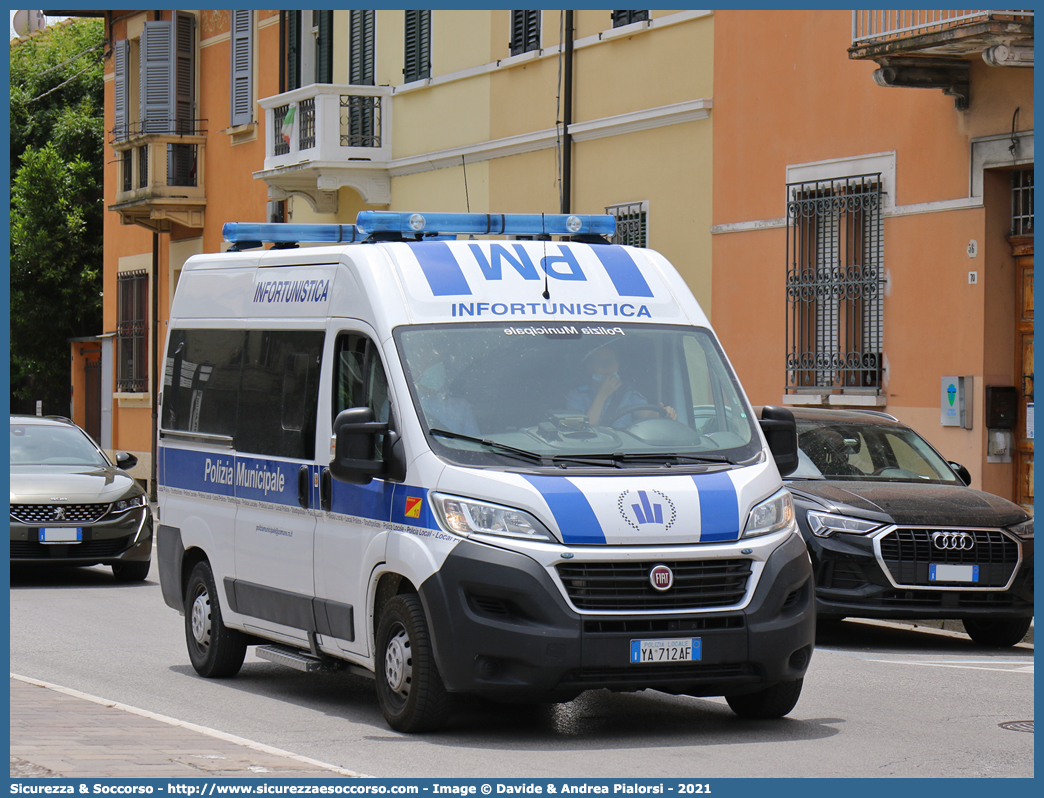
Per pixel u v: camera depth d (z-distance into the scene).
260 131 38.09
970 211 19.78
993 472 19.59
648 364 10.69
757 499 9.99
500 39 29.36
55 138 51.81
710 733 10.22
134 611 17.66
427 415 10.12
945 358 20.11
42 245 49.94
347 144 32.59
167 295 42.66
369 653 10.52
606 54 26.56
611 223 12.48
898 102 20.86
